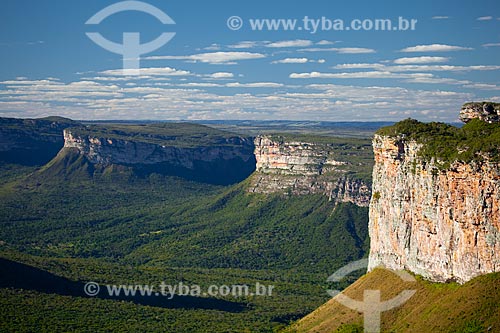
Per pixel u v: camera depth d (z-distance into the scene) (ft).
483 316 525.75
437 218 597.52
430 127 640.58
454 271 583.58
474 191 553.64
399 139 645.10
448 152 586.45
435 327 546.67
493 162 538.88
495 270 548.31
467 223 563.07
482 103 636.07
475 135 600.39
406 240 645.10
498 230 541.75
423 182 612.70
